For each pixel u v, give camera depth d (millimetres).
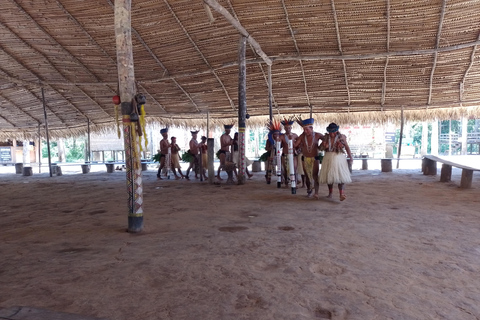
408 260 3195
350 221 4754
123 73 4328
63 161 26047
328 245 3684
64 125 16125
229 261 3246
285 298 2455
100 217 5461
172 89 13172
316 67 11258
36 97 14047
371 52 10211
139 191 4430
